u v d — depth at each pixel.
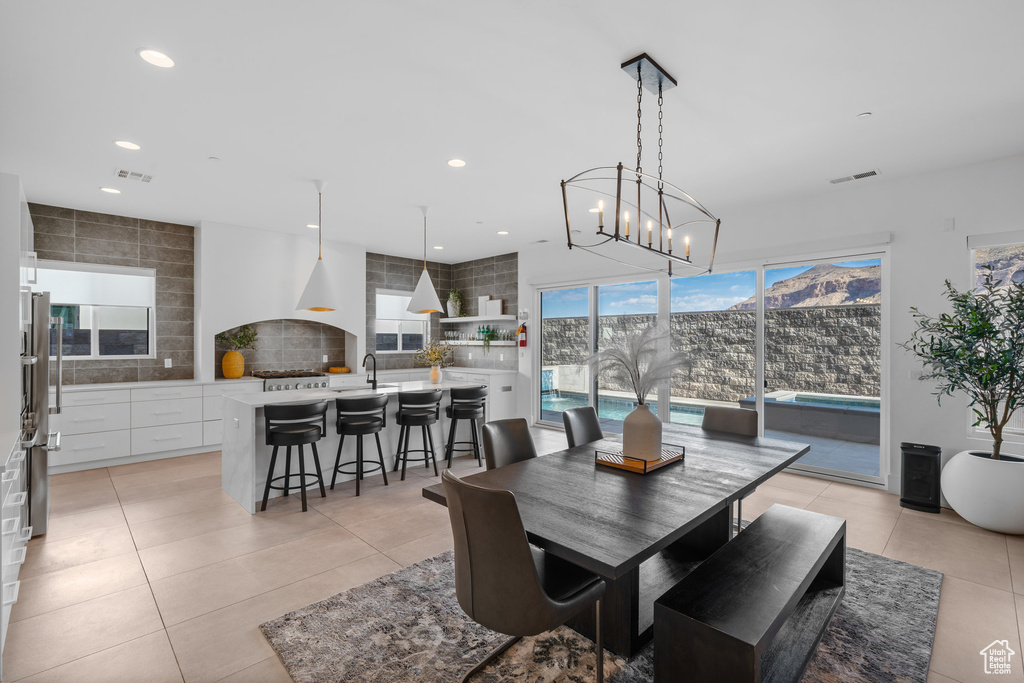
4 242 2.61
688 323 5.53
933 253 3.93
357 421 4.17
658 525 1.74
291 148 3.50
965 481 3.44
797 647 2.00
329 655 2.07
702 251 5.32
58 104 2.81
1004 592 2.58
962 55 2.33
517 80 2.59
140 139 3.32
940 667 2.01
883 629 2.26
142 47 2.27
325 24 2.12
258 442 3.82
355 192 4.54
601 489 2.15
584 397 6.75
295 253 6.39
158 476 4.66
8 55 2.32
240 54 2.34
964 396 3.81
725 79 2.57
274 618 2.34
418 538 3.26
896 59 2.37
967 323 3.45
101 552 3.03
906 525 3.47
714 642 1.52
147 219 5.60
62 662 2.02
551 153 3.59
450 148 3.50
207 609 2.41
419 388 4.98
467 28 2.16
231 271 5.88
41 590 2.58
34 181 4.23
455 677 1.96
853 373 4.44
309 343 7.00
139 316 5.66
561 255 6.88
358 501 3.97
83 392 4.83
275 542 3.19
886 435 4.24
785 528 2.33
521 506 1.93
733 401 5.18
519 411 7.44
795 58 2.37
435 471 4.84
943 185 3.89
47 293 3.24
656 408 5.96
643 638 2.14
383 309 7.91
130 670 1.97
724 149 3.50
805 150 3.51
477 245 7.09
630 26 2.14
